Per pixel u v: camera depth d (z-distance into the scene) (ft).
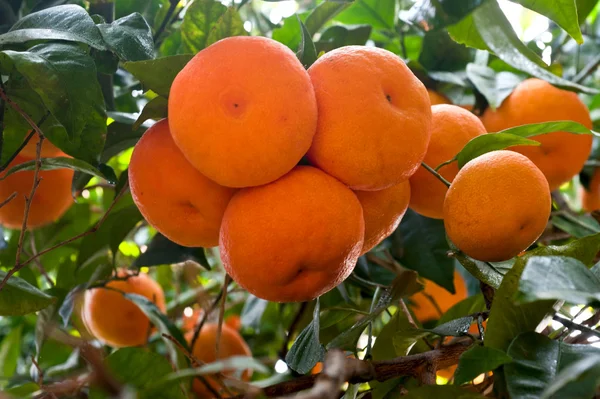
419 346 1.71
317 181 1.29
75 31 1.44
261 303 2.35
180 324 2.61
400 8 2.33
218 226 1.40
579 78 2.35
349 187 1.36
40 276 2.63
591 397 1.10
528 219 1.32
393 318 1.68
